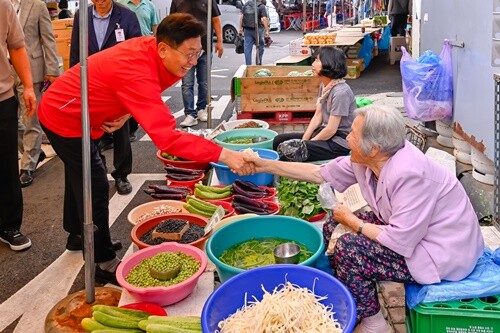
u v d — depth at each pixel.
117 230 4.31
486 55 4.54
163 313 2.48
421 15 7.03
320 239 2.80
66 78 2.95
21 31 3.84
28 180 5.43
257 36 7.84
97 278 3.38
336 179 2.93
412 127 5.54
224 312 2.27
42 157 6.14
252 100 6.52
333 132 4.38
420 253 2.36
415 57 8.56
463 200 2.41
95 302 2.91
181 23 2.59
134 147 6.71
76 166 3.04
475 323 2.25
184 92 7.27
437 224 2.37
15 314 3.22
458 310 2.25
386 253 2.41
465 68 5.13
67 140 2.97
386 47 15.30
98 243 3.23
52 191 5.26
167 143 2.67
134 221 3.41
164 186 3.92
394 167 2.35
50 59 5.32
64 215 3.56
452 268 2.33
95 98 2.75
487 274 2.38
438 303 2.29
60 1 9.50
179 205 3.60
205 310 2.13
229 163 2.86
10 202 3.90
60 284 3.54
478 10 4.71
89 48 4.79
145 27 6.64
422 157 2.38
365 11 17.28
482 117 4.60
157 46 2.69
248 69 7.36
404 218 2.32
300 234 3.03
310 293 2.29
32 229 4.40
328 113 4.63
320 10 19.86
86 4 2.46
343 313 2.17
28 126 5.38
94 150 3.08
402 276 2.41
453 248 2.34
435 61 5.69
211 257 2.65
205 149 2.78
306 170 2.98
